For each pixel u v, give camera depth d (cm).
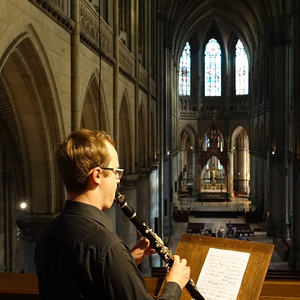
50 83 990
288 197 3812
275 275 1819
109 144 274
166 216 3947
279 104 3788
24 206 1148
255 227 4347
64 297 233
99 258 228
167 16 3900
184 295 354
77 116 1141
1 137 1306
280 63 3784
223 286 351
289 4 3691
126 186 2072
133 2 2150
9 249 1912
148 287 441
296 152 2592
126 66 1962
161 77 3519
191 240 393
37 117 1030
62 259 235
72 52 1129
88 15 1285
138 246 337
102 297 227
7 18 766
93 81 1387
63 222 247
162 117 3538
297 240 2670
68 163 256
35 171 1090
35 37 899
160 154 3450
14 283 468
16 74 959
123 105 1970
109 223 261
